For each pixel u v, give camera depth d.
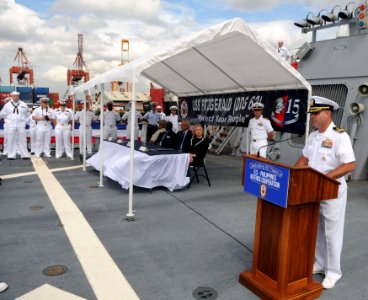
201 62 6.66
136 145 6.99
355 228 4.41
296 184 2.37
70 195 5.68
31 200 5.32
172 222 4.45
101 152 6.27
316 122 2.90
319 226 3.04
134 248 3.59
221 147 11.73
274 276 2.64
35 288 2.76
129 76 4.39
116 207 5.04
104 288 2.79
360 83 7.45
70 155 10.06
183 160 6.15
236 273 3.09
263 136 6.81
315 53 8.56
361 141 7.39
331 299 2.70
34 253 3.41
